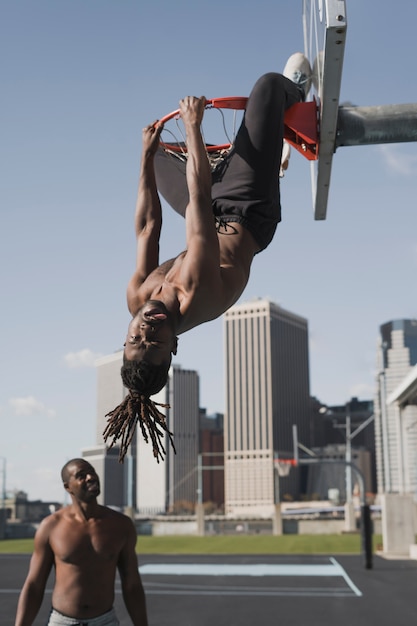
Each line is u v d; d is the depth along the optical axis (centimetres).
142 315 301
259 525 12438
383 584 2070
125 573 473
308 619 1338
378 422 6950
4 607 1502
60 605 451
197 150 333
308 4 508
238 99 404
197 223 316
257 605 1573
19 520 18725
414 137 482
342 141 475
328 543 5791
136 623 476
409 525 3700
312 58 487
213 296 316
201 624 1275
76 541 454
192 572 2677
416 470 3988
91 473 465
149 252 355
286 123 454
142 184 372
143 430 297
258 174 379
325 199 544
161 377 302
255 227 372
